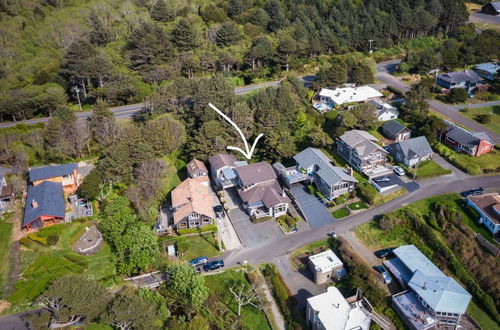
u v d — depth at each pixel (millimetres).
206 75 111812
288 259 59312
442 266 56062
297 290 54906
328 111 94688
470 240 57250
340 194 69938
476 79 104812
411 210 64250
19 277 54469
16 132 80062
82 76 95938
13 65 108312
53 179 69438
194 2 143000
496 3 152875
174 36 114812
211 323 50812
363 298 51344
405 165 74812
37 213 61562
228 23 118625
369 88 104562
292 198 71250
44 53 114625
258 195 68688
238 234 64250
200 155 78688
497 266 53438
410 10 139375
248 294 53656
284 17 127000
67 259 57375
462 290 49781
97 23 116562
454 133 79750
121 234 59562
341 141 79688
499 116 91250
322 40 125375
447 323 48500
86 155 80688
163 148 78062
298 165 75625
